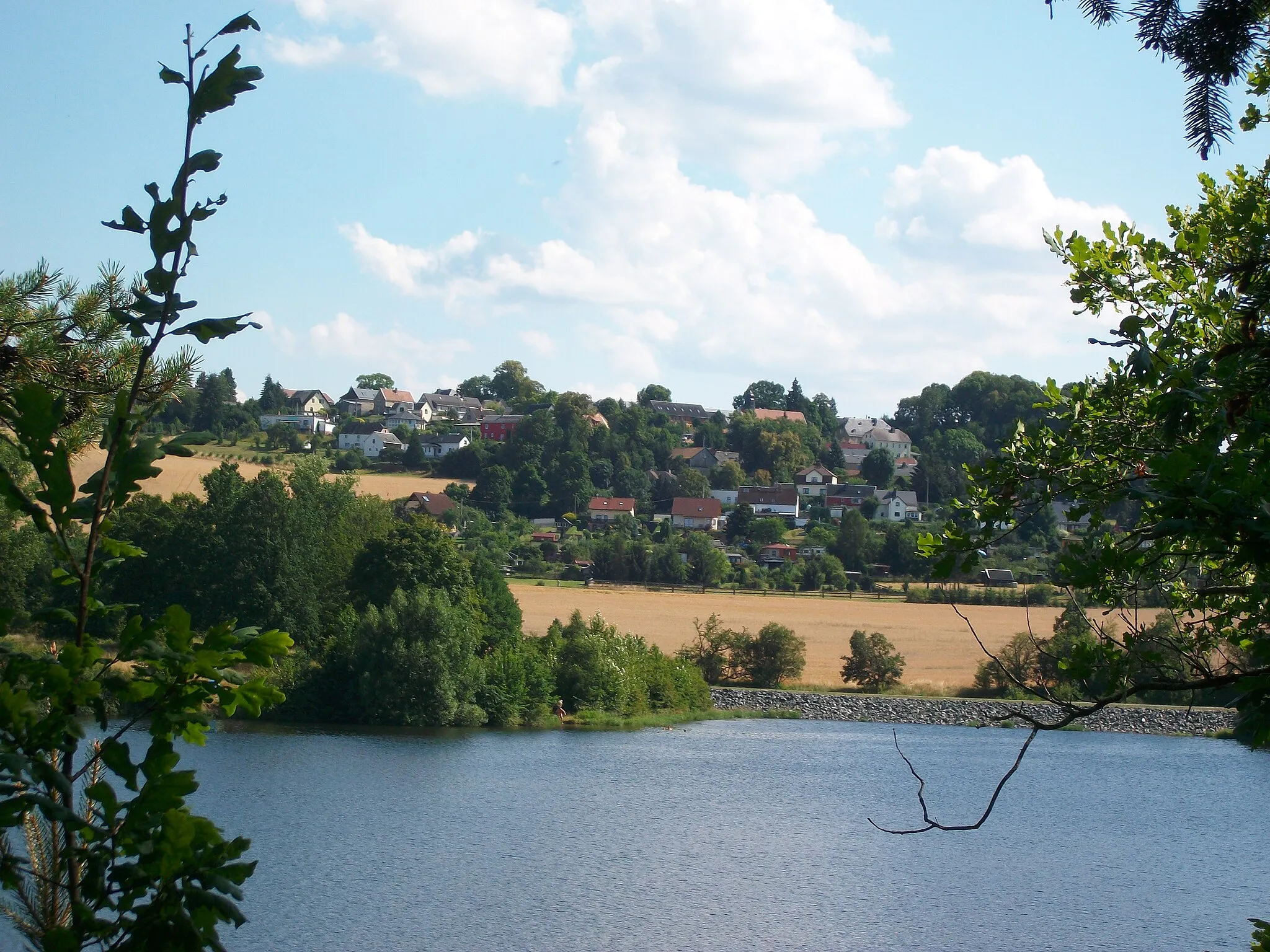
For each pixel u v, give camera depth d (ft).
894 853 127.44
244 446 588.50
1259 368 22.12
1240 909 109.40
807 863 121.49
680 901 106.22
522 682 218.38
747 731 225.97
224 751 168.04
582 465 578.25
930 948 95.66
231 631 17.89
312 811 134.21
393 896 103.14
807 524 603.67
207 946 16.31
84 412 33.45
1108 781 178.50
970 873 120.57
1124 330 26.66
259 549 227.20
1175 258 28.04
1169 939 100.01
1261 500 18.22
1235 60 22.58
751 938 96.27
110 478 17.87
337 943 90.63
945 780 176.14
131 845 16.16
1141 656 23.03
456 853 119.24
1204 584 29.66
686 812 144.77
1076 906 109.19
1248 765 198.18
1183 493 18.98
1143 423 25.95
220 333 18.25
